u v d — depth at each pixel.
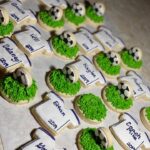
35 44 0.87
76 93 0.85
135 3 1.34
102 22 1.11
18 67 0.78
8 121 0.72
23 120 0.74
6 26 0.85
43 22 0.95
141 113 0.91
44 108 0.76
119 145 0.81
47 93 0.80
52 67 0.88
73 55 0.93
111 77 0.95
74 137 0.77
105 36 1.05
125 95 0.88
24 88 0.76
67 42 0.92
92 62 0.96
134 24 1.22
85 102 0.82
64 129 0.77
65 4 1.05
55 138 0.75
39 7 1.00
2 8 0.84
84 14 1.04
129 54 1.03
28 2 1.00
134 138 0.82
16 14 0.91
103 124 0.83
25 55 0.84
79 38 0.97
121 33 1.14
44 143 0.70
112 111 0.87
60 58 0.91
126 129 0.83
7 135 0.70
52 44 0.91
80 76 0.88
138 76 1.01
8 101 0.75
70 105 0.83
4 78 0.76
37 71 0.85
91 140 0.76
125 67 1.01
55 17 0.96
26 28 0.90
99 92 0.90
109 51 0.96
